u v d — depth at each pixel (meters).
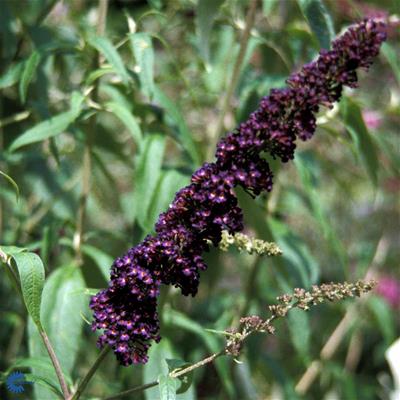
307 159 5.12
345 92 4.40
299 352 4.94
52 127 3.47
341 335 5.66
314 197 4.08
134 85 3.67
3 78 3.77
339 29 4.43
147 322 2.35
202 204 2.34
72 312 3.46
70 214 4.96
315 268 4.39
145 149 3.67
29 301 2.49
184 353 4.77
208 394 5.08
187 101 5.16
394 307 5.98
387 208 6.20
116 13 5.18
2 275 4.89
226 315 4.85
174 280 2.35
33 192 5.14
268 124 2.38
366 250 5.72
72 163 5.31
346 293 2.40
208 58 4.08
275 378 4.99
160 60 5.34
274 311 2.44
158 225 2.36
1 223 4.66
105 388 4.61
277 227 4.43
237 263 6.00
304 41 4.40
